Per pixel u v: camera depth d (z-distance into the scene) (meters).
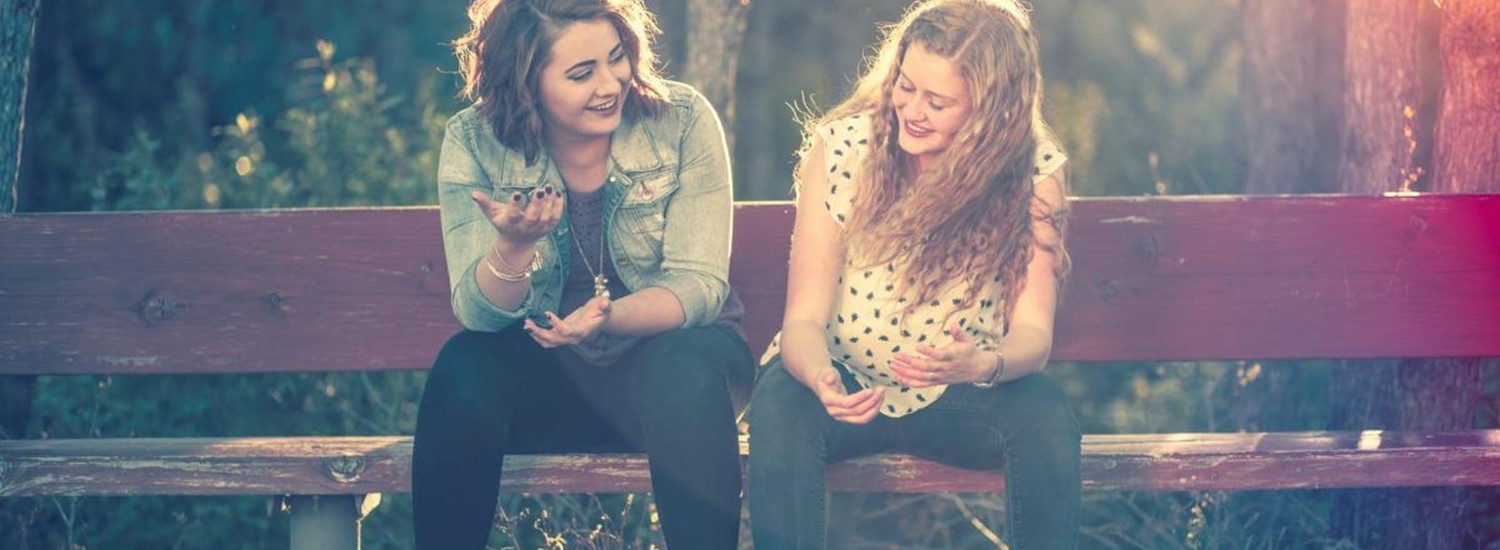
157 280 3.66
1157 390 5.59
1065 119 7.87
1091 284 3.68
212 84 8.47
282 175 5.55
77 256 3.65
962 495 4.74
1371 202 3.67
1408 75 4.39
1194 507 4.19
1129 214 3.66
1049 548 2.90
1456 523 3.96
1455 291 3.68
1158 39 9.27
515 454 3.20
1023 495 2.93
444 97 7.52
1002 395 2.98
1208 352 3.68
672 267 3.16
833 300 3.13
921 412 3.04
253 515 4.59
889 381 3.11
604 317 2.90
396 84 8.30
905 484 3.15
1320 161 5.22
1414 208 3.67
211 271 3.66
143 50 8.34
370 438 3.46
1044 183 3.07
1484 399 4.03
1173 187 7.64
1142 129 8.36
